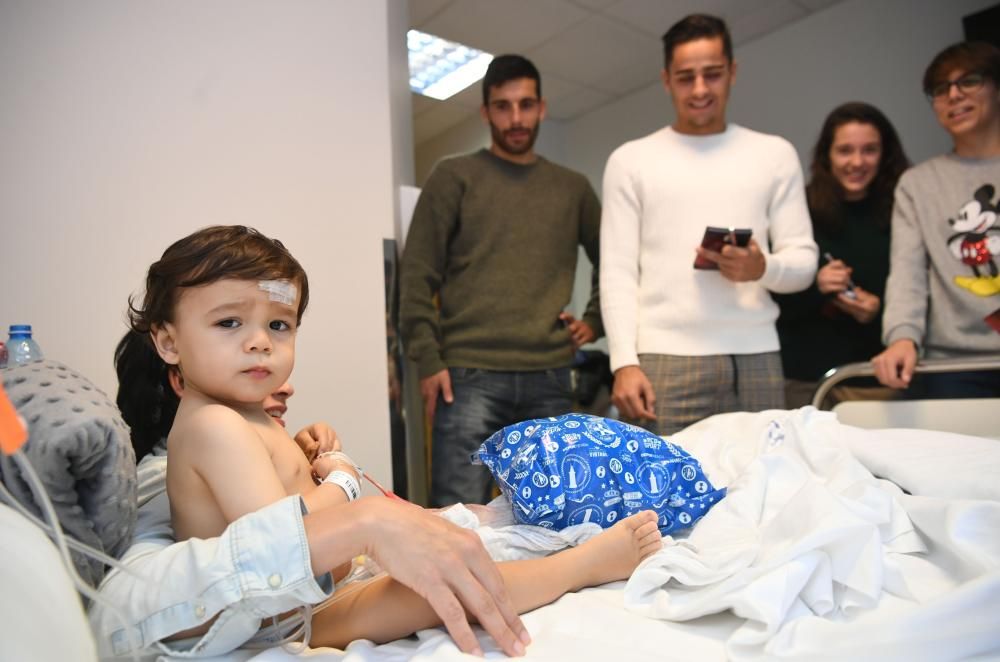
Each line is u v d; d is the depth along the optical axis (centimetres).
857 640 55
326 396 174
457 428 187
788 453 103
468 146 446
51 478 61
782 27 351
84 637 50
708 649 61
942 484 89
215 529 71
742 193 170
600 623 67
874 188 215
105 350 153
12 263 146
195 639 64
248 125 169
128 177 157
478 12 313
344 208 179
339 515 62
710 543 87
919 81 302
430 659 58
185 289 76
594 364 289
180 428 75
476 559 63
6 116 146
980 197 175
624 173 180
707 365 167
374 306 181
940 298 181
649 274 174
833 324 212
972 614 56
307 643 66
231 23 169
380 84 186
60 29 152
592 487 92
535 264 196
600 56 364
